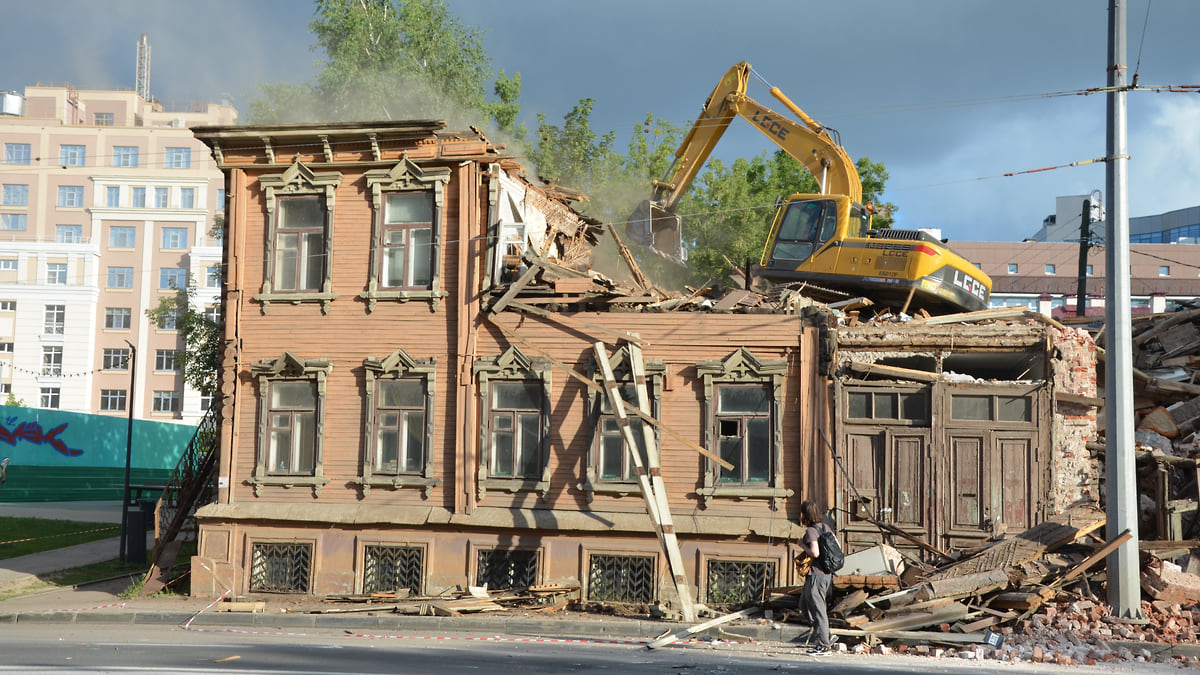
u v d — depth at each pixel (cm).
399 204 2952
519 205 3119
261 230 3002
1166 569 2303
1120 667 1878
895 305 3684
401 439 2880
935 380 2666
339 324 2930
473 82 6094
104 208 12975
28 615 2586
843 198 3728
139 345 12556
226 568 2894
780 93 4106
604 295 2827
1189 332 3183
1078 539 2467
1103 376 2958
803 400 2688
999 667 1858
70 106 14450
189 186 13162
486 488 2809
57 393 12138
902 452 2666
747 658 1934
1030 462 2612
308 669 1658
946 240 3856
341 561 2852
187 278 12725
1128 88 2291
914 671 1775
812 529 2058
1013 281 13012
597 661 1855
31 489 6738
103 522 5225
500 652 1972
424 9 5931
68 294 12244
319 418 2905
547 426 2794
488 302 2855
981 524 2611
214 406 3228
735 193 6656
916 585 2264
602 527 2711
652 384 2759
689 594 2514
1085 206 5278
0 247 12475
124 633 2292
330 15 5681
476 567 2789
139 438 8300
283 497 2914
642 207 4172
